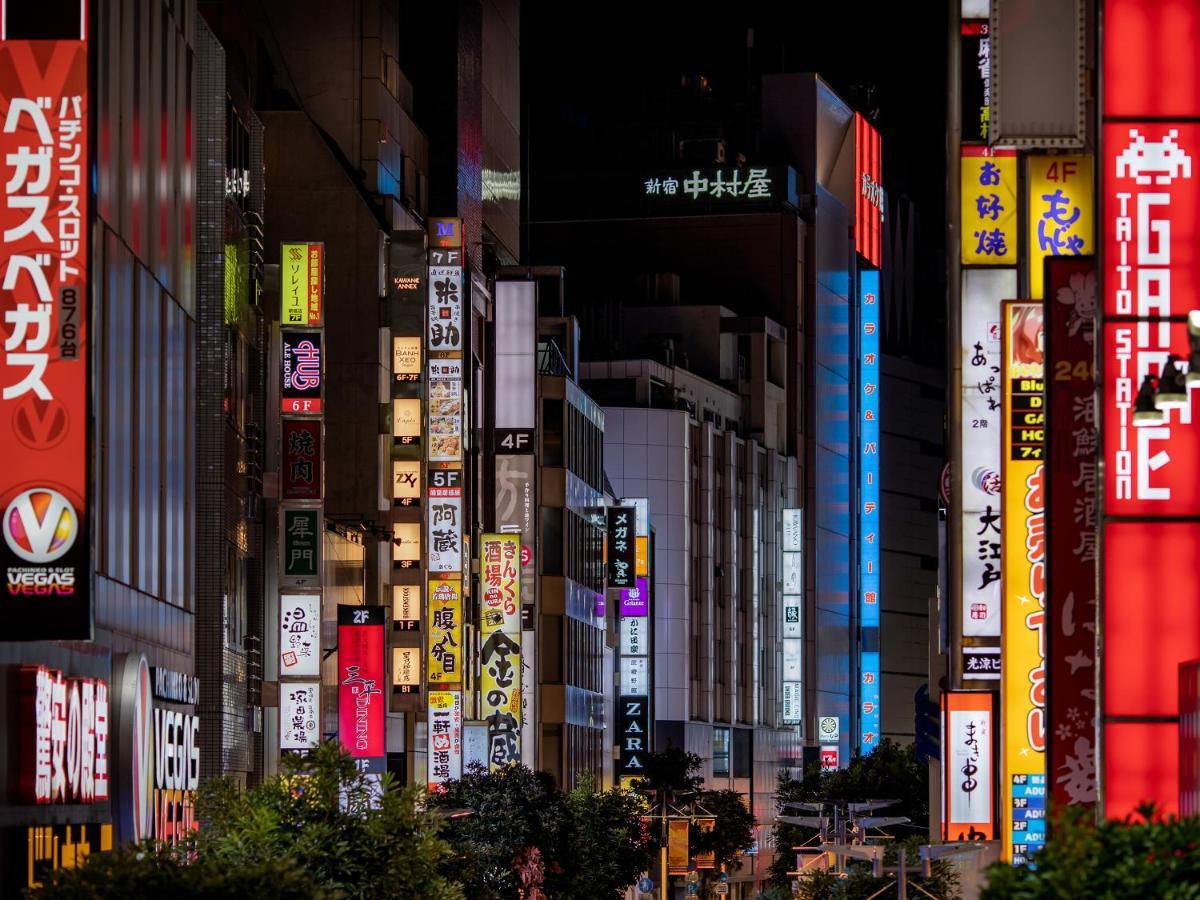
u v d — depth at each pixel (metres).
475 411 124.25
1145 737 35.09
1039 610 48.34
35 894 33.50
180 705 65.06
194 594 70.31
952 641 54.12
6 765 45.06
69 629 43.34
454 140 129.38
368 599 101.50
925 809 154.00
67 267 44.22
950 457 55.06
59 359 43.91
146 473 60.81
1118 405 35.50
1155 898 24.38
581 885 93.75
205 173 73.12
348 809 44.16
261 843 41.34
